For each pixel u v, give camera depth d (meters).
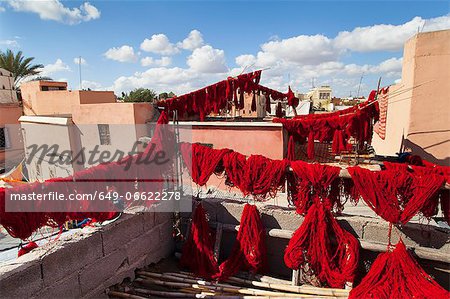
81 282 3.80
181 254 5.42
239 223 5.55
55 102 20.83
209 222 5.64
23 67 26.84
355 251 4.44
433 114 6.93
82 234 3.96
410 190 4.06
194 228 5.24
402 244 4.21
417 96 6.99
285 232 5.01
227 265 5.00
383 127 10.01
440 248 4.34
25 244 4.11
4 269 3.08
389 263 4.19
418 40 6.84
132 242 4.65
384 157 8.59
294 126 8.69
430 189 3.95
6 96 23.70
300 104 22.23
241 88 11.54
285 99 16.03
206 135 10.74
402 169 4.27
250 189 4.82
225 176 5.25
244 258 5.06
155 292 4.36
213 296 4.26
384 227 4.59
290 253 4.62
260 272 5.13
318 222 4.54
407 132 7.23
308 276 4.67
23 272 3.16
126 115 12.41
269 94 14.74
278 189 4.81
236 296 4.21
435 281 4.09
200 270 5.01
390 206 4.13
